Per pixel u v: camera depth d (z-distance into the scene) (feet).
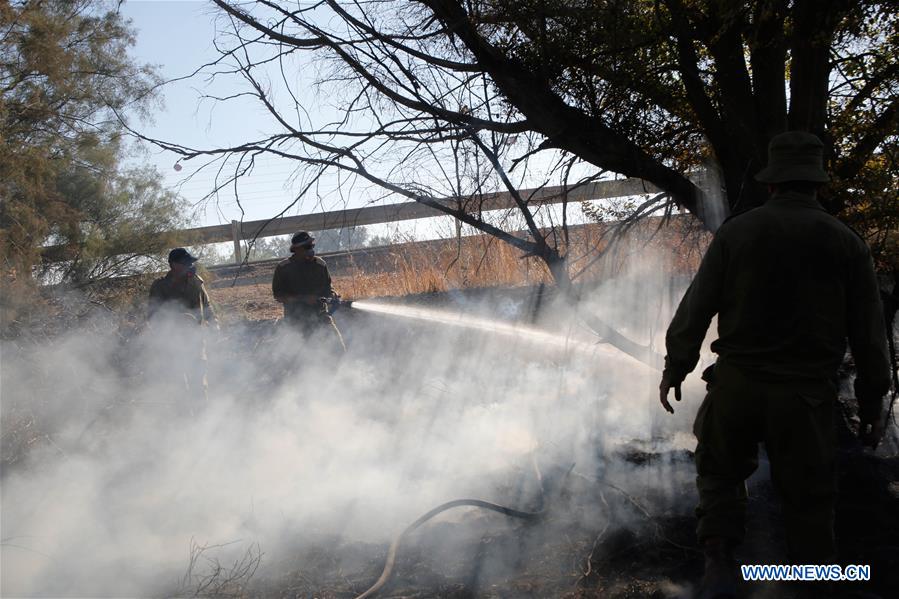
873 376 9.86
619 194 19.80
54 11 32.60
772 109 15.87
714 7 15.52
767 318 9.79
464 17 15.60
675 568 11.87
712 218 17.30
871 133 16.22
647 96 16.90
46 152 31.37
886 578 10.97
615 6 15.08
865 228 16.71
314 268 27.32
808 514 9.81
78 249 32.50
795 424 9.64
